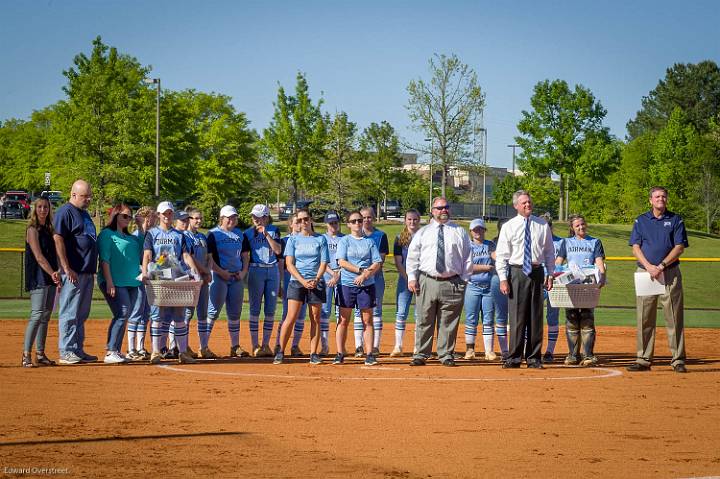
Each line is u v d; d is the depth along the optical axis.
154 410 8.20
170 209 12.02
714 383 10.41
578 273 12.15
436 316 12.62
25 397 8.85
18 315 21.69
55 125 45.91
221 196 56.06
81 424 7.48
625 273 35.38
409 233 13.70
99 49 45.56
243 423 7.58
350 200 50.50
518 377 10.92
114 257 11.98
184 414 8.01
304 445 6.71
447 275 12.20
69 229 11.57
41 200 11.34
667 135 65.25
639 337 11.86
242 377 10.65
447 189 72.56
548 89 55.38
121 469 5.88
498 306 13.17
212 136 55.69
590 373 11.47
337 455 6.38
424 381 10.42
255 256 13.54
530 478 5.78
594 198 73.88
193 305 11.90
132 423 7.54
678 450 6.66
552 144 55.38
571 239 12.90
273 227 13.80
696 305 30.19
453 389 9.73
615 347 15.92
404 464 6.12
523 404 8.72
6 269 34.34
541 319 12.07
